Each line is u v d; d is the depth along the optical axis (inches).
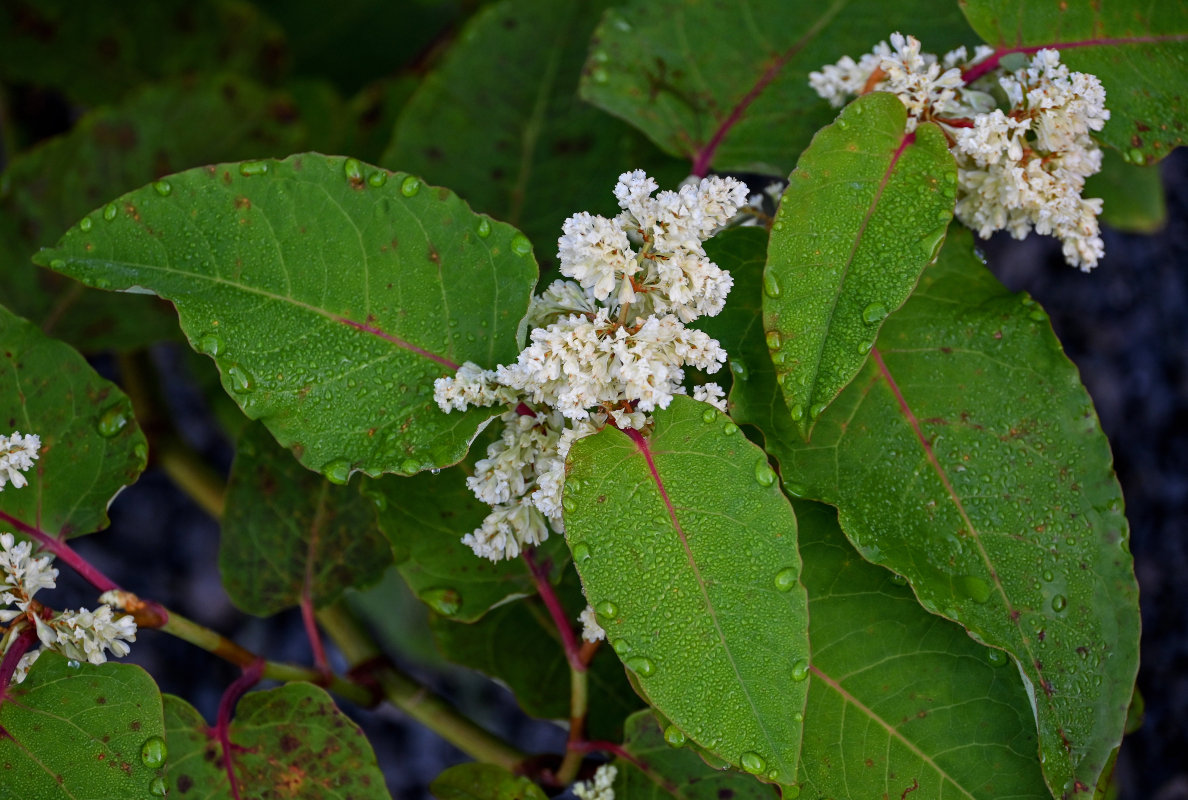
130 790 25.3
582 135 30.9
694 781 27.2
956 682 26.4
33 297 31.8
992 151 25.8
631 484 24.9
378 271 25.8
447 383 25.2
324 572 29.1
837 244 25.4
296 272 25.7
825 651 26.6
